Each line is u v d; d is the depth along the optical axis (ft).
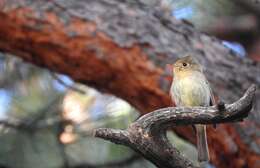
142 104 25.36
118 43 24.84
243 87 25.72
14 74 31.65
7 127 29.58
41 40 24.81
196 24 30.99
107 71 24.95
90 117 30.40
